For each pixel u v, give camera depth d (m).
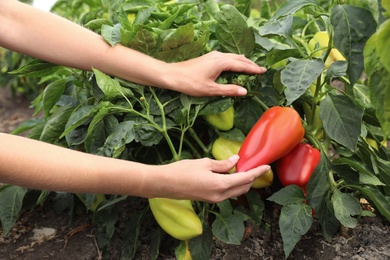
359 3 1.52
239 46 1.76
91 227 2.21
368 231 1.85
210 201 1.50
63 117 1.92
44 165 1.37
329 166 1.73
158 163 1.96
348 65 1.45
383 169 1.81
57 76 2.45
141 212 1.91
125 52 1.66
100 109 1.64
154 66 1.64
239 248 1.86
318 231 1.88
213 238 1.90
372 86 1.21
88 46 1.66
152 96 1.74
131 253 1.90
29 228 2.26
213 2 2.16
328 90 1.74
